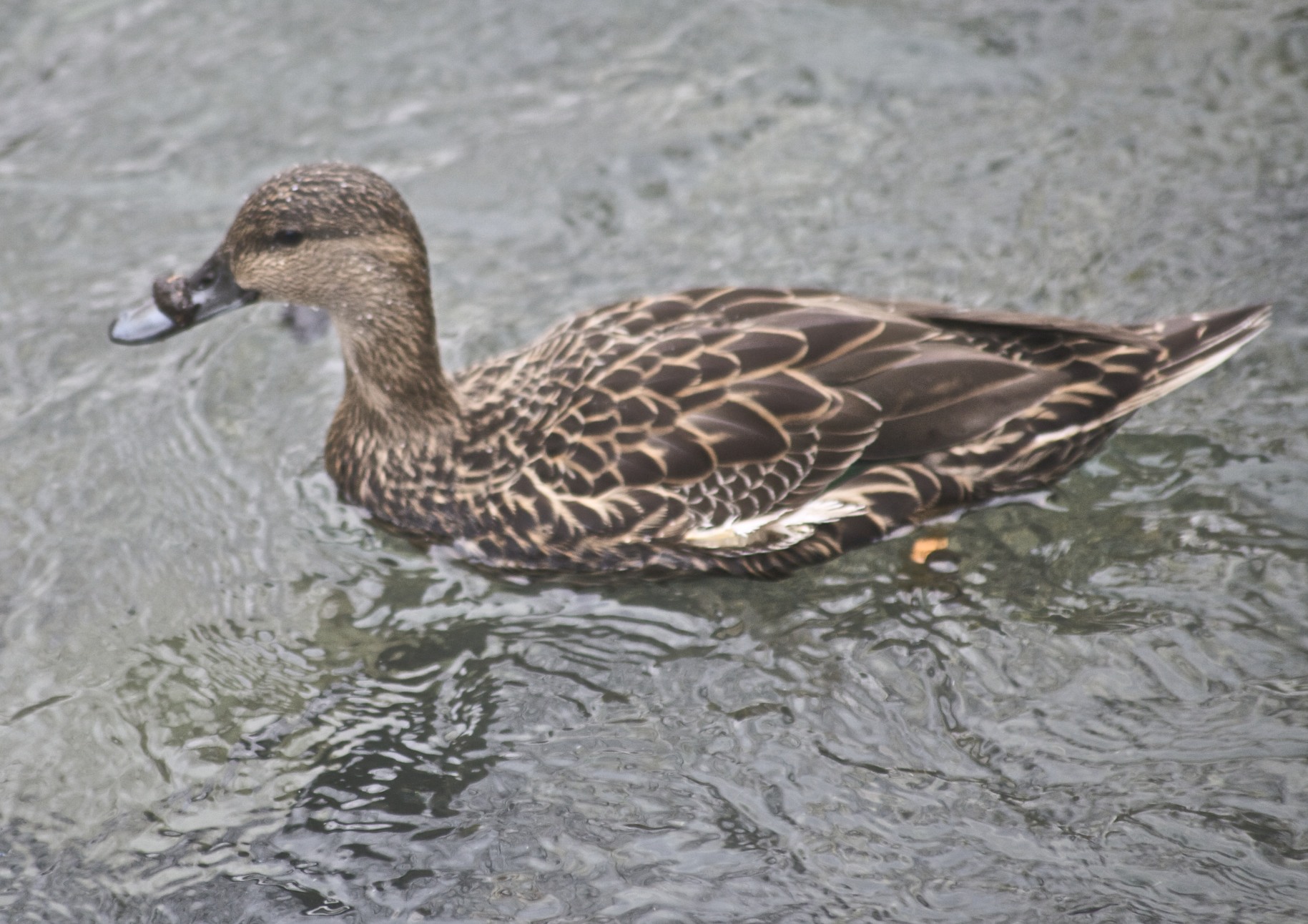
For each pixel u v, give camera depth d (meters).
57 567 10.62
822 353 9.93
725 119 14.37
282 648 9.98
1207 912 7.86
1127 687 9.14
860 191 13.46
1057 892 8.04
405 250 10.26
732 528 9.95
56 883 8.53
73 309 12.78
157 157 14.27
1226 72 14.13
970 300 12.22
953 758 8.84
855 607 9.90
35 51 15.52
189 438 11.69
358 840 8.66
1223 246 12.38
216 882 8.48
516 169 13.99
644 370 10.07
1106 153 13.48
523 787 8.91
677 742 9.12
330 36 15.59
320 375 12.25
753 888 8.21
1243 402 11.05
